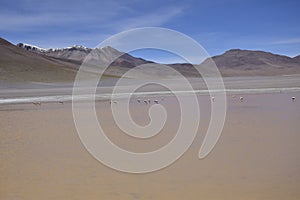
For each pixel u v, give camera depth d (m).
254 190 6.99
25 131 13.66
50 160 9.32
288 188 7.08
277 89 41.88
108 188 7.20
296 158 9.17
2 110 22.03
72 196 6.73
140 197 6.66
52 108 23.06
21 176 7.94
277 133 12.58
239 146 10.61
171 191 7.02
